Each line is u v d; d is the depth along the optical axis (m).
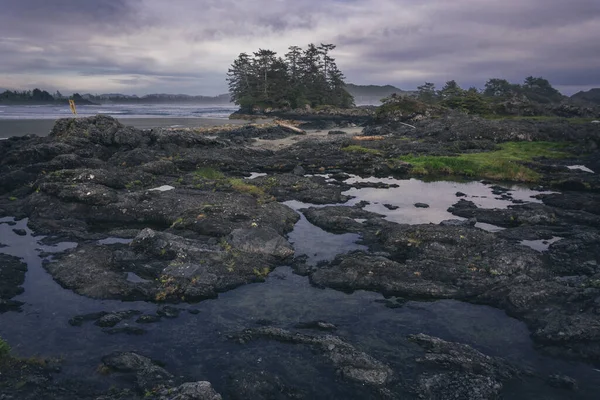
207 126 82.19
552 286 14.59
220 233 20.77
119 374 10.67
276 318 13.66
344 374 10.68
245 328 12.98
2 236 20.91
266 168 40.19
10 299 14.58
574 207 26.05
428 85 183.00
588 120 70.69
